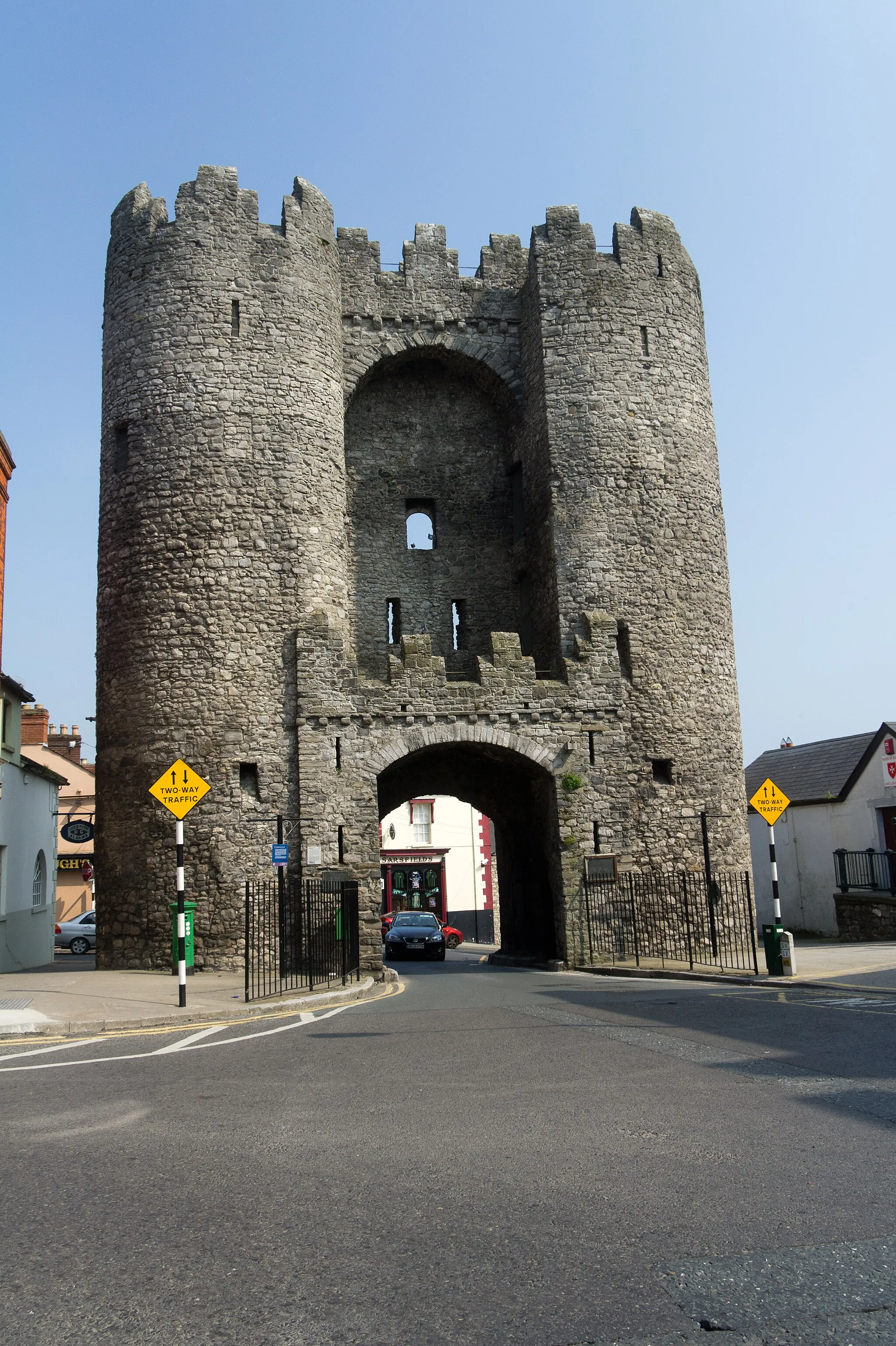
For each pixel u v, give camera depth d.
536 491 26.48
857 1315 4.10
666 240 27.22
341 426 25.17
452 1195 5.56
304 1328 4.05
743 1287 4.36
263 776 22.03
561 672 24.17
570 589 24.73
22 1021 12.20
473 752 24.58
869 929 27.17
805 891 33.72
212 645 22.33
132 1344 3.94
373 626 27.66
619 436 25.58
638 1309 4.16
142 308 23.77
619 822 23.41
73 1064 9.65
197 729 22.02
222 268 23.84
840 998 13.75
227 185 24.30
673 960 22.92
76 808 45.09
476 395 29.08
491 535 28.53
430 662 23.16
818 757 35.78
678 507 25.80
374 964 21.55
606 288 26.30
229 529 22.80
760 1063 8.92
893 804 29.14
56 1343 3.95
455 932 44.75
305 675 22.47
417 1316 4.14
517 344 27.91
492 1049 10.10
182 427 23.08
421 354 27.83
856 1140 6.42
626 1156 6.21
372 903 21.86
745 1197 5.43
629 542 25.16
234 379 23.42
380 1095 7.99
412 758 24.89
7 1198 5.61
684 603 25.39
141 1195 5.63
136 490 23.11
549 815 23.86
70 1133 6.93
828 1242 4.80
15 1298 4.35
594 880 23.06
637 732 24.33
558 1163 6.09
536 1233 4.99
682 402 26.39
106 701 23.05
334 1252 4.80
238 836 21.70
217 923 21.33
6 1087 8.48
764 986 16.34
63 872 44.47
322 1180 5.87
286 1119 7.27
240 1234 5.04
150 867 21.78
